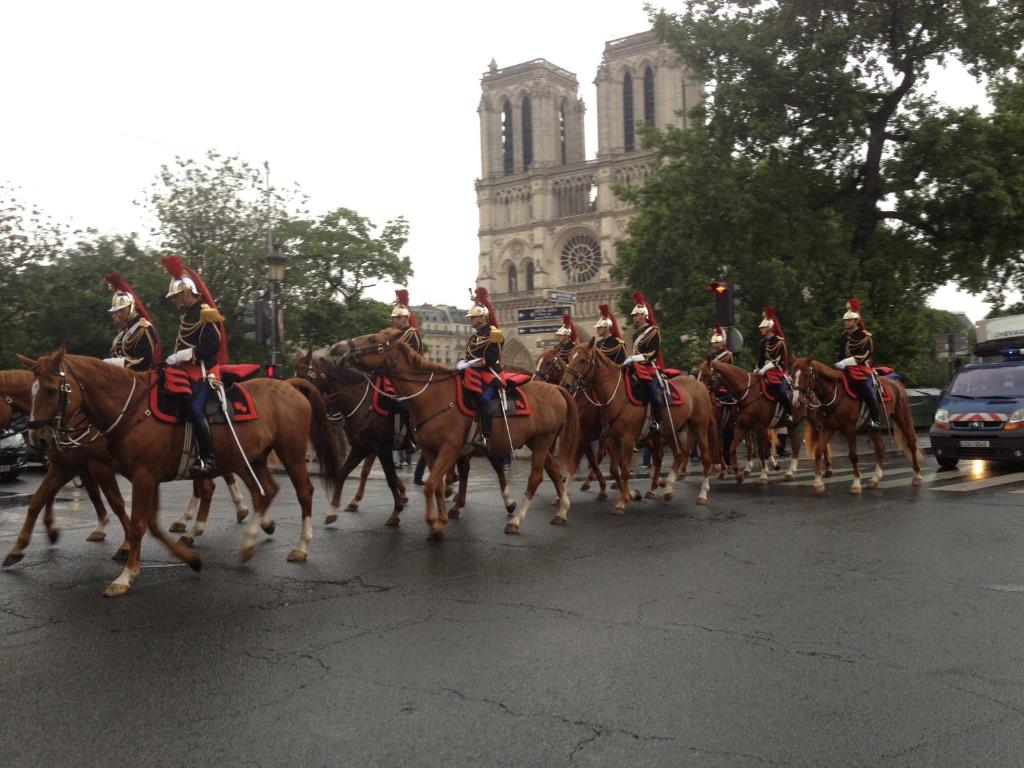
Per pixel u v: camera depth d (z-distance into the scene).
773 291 39.03
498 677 6.23
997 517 12.55
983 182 29.94
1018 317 24.52
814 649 6.77
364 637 7.25
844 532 11.73
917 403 37.94
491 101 101.12
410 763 4.89
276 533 12.50
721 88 30.88
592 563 10.04
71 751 5.11
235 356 40.75
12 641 7.26
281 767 4.87
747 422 17.62
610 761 4.88
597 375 14.01
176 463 9.47
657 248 45.00
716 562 9.98
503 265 99.06
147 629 7.57
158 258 39.03
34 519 10.48
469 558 10.45
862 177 33.31
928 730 5.23
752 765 4.80
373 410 13.18
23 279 36.59
